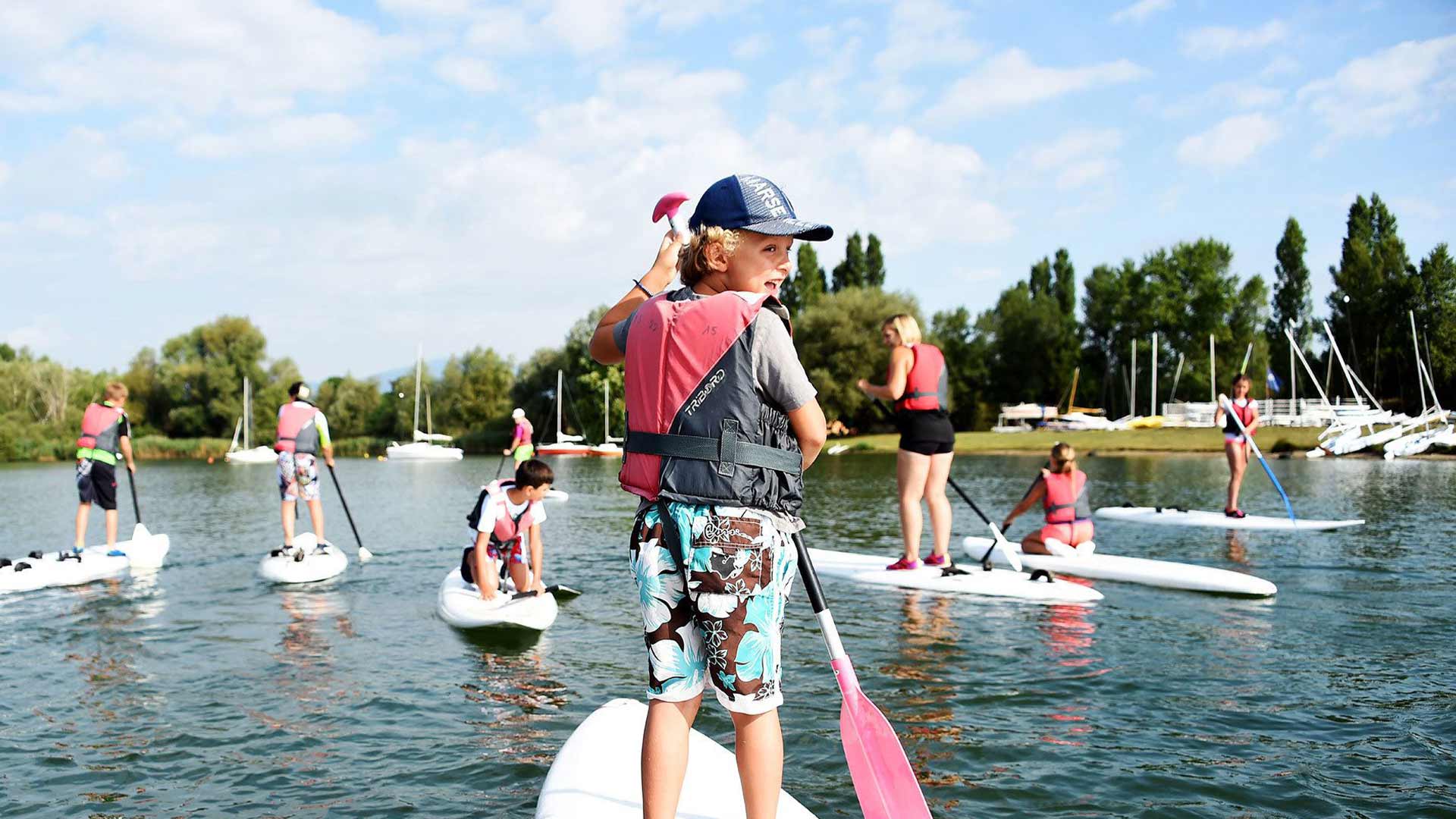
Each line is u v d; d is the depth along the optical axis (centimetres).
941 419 812
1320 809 345
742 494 222
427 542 1172
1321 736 421
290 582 870
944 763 393
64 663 580
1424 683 496
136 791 380
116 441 975
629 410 238
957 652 570
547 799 282
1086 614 675
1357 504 1444
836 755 401
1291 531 1115
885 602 726
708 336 224
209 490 2322
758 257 238
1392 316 4969
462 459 5022
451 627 673
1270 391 4425
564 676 541
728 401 222
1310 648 569
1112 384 6494
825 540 1120
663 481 225
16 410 5312
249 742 435
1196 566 826
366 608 744
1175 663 541
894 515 1420
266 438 6325
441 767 401
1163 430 4306
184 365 6481
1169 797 356
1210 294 6150
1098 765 389
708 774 304
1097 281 6656
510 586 747
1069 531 890
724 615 221
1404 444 2853
